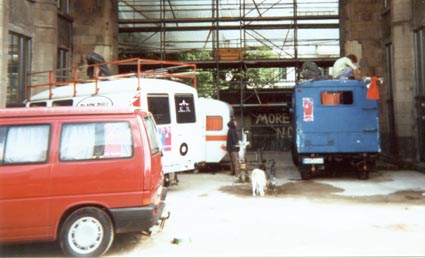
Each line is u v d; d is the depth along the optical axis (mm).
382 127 19266
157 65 24266
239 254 5586
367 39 20078
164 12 24078
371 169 12891
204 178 14156
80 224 5570
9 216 5414
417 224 7188
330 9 25109
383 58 19797
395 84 16672
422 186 11523
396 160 16891
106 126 5836
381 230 6805
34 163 5543
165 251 5812
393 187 11414
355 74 13773
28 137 5637
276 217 7852
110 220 5672
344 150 12531
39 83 15492
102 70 13852
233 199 9883
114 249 5934
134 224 5672
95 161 5676
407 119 16281
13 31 13953
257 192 10578
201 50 24891
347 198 9828
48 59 15773
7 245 6250
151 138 6293
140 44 25047
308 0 25203
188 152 11320
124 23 24297
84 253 5531
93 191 5605
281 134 25797
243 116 26031
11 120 5668
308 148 12664
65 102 10867
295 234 6613
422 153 15633
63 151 5648
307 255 5496
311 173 13266
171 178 11016
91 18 20219
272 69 30312
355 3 20188
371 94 12266
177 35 25812
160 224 6938
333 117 12602
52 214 5492
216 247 5953
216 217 7910
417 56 15992
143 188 5750
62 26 18875
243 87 26281
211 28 24438
